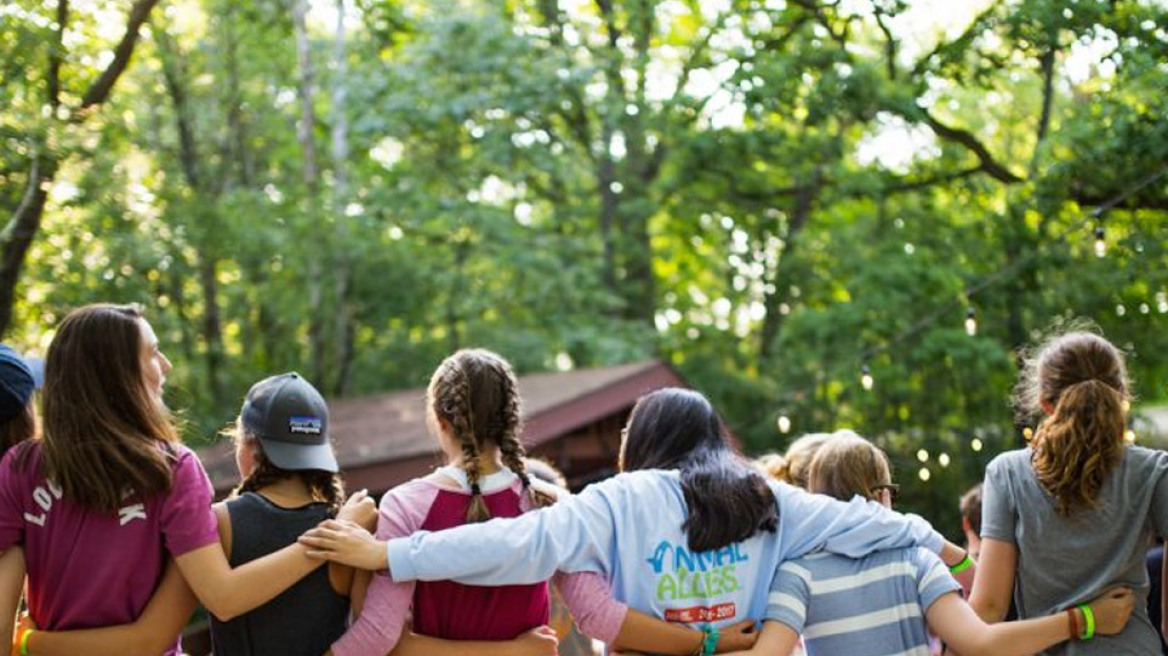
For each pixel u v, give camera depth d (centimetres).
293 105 1758
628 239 1812
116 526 301
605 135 1697
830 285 1625
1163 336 1166
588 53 1547
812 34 1255
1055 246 1127
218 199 1469
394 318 1662
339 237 1525
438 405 327
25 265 924
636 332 1720
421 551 302
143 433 305
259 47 1592
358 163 1738
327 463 320
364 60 1634
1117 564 342
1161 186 931
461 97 1476
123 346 306
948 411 1366
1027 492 350
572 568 313
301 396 320
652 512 320
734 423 1630
